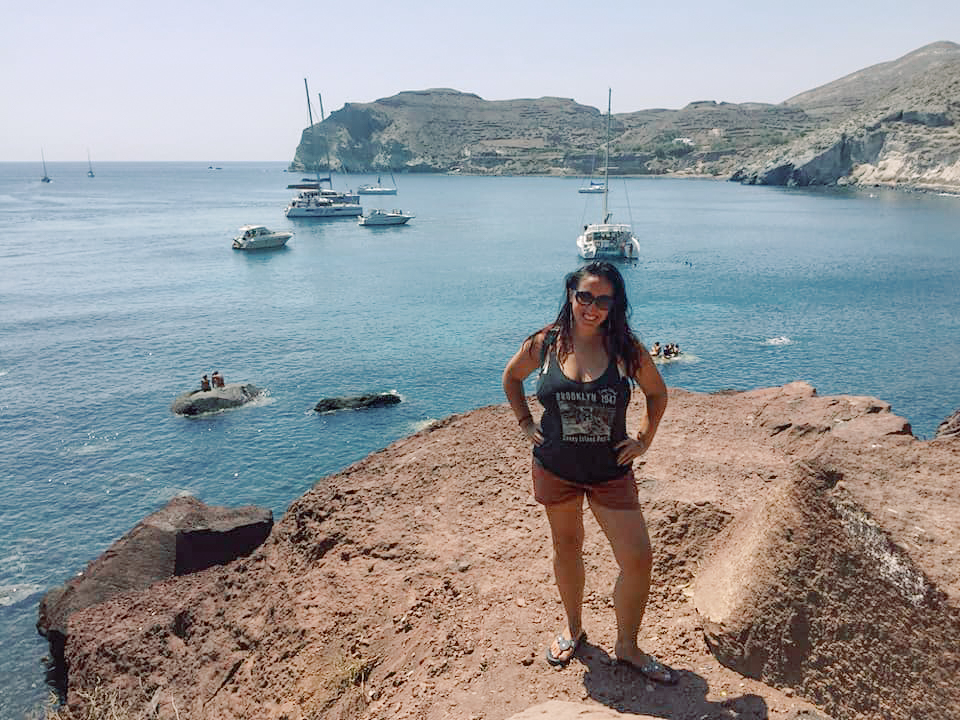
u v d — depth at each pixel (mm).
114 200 171625
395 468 7500
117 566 11969
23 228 103312
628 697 3787
